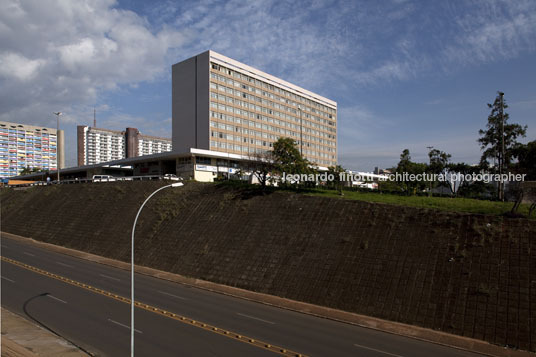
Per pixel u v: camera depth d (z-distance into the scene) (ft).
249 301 82.58
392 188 136.87
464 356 54.90
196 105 244.83
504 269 69.82
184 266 107.55
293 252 94.32
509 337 59.88
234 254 102.63
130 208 151.02
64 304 76.74
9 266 111.86
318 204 105.70
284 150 132.05
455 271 73.26
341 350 54.80
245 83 267.39
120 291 87.56
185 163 204.23
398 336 62.69
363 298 75.82
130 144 649.61
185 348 54.44
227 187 136.15
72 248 143.54
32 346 55.26
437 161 172.04
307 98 333.21
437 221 84.43
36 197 205.67
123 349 54.19
